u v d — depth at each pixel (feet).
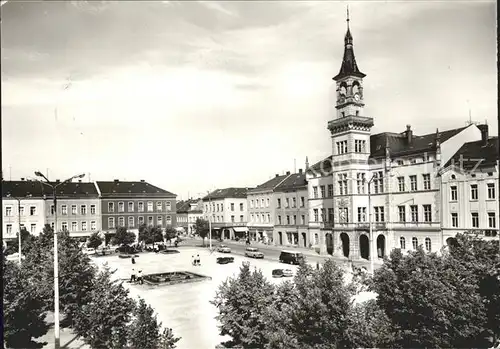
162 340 60.59
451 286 61.67
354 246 180.55
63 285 88.53
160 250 239.50
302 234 250.57
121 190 273.95
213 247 261.03
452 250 73.87
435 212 157.38
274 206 280.92
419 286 59.98
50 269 90.27
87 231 260.21
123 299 67.97
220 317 62.75
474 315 61.00
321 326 54.65
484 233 138.00
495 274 66.85
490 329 66.13
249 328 59.77
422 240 160.86
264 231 292.61
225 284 65.05
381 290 63.10
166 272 152.97
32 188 247.29
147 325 58.80
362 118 182.39
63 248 94.38
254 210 305.12
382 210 178.60
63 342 79.15
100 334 65.21
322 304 54.19
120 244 241.14
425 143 168.76
